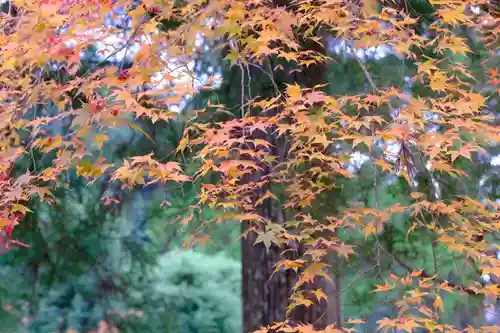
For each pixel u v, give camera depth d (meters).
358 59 2.87
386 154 2.97
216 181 4.71
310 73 4.00
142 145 4.73
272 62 3.97
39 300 5.82
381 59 4.49
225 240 4.87
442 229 2.83
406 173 2.89
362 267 4.08
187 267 9.83
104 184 5.20
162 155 4.69
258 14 2.89
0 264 5.27
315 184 3.24
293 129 2.79
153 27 2.64
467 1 3.09
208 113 4.18
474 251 2.75
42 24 2.49
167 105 2.82
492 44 4.24
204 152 2.79
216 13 2.55
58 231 5.18
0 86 3.34
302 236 2.81
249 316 3.96
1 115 3.06
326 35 4.16
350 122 2.65
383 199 4.81
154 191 5.20
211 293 9.76
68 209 5.22
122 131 4.84
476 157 4.68
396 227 4.44
